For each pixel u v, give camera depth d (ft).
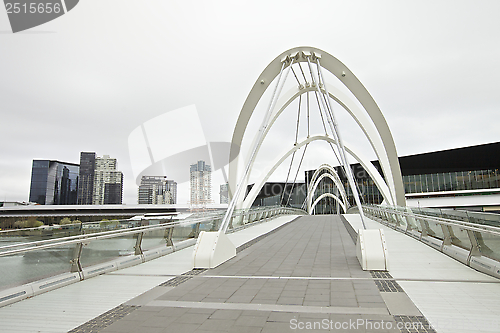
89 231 20.36
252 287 16.56
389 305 13.14
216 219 42.24
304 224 63.87
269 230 50.52
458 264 21.68
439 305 13.09
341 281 17.35
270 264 22.91
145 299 14.79
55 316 12.69
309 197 173.17
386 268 19.76
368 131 74.49
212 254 21.94
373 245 20.75
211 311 12.97
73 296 15.37
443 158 138.82
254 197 81.25
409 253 26.37
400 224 47.29
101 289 16.61
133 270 21.39
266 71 64.28
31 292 15.33
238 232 47.65
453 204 131.23
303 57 63.36
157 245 28.04
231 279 18.48
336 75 65.16
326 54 62.28
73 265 18.61
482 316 11.80
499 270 17.47
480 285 16.14
